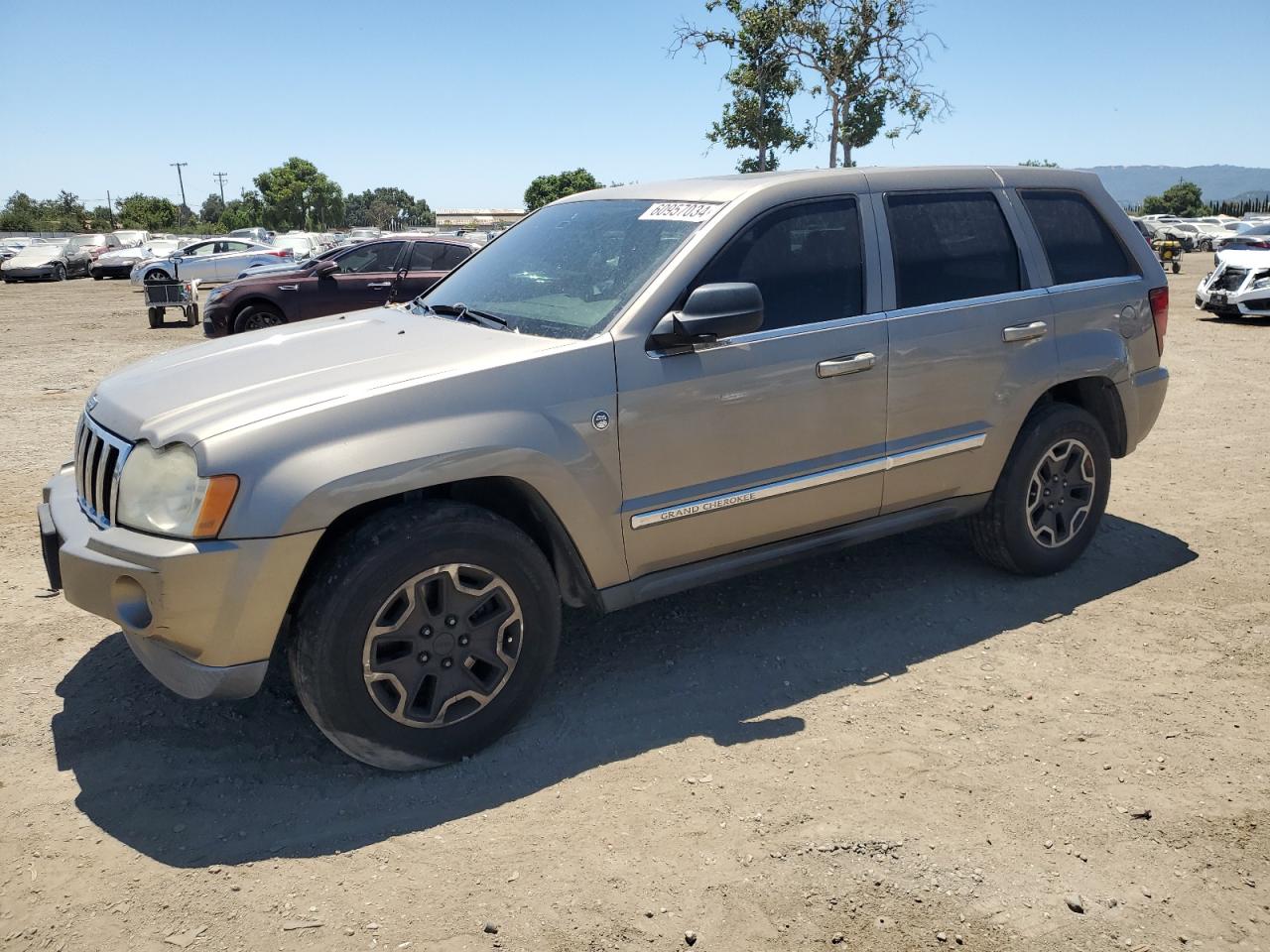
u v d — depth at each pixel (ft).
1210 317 51.88
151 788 10.15
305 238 131.85
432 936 8.08
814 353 12.20
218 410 9.75
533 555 10.59
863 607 14.48
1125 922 8.23
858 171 13.35
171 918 8.29
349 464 9.46
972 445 13.79
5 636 13.73
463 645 10.33
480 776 10.37
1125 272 15.64
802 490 12.40
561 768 10.53
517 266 13.38
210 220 432.66
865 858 9.00
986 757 10.66
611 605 11.57
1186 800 9.87
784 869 8.86
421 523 9.80
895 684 12.26
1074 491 15.31
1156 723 11.32
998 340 13.79
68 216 292.61
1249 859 9.02
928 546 16.83
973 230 14.03
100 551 9.55
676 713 11.63
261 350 11.84
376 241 43.98
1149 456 22.89
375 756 10.08
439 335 11.78
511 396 10.37
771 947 7.95
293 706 11.82
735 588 15.23
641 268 11.80
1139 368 15.70
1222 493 19.90
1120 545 16.87
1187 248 138.62
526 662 10.78
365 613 9.60
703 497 11.66
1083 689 12.10
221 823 9.60
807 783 10.16
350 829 9.50
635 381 11.03
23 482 21.63
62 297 86.79
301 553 9.33
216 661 9.49
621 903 8.45
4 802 9.91
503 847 9.21
